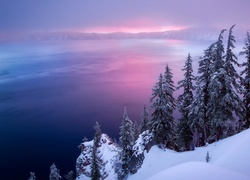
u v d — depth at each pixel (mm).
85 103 181000
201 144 31219
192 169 10961
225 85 22797
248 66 25719
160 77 28219
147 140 31531
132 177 28297
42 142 107000
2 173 80250
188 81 29188
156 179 10859
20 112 157000
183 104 30047
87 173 56500
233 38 23156
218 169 10781
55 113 154125
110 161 50750
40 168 83312
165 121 28516
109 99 192500
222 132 26234
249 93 25797
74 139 110062
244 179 9938
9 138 112250
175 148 33156
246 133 19547
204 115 26625
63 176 76750
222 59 23734
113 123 131500
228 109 23688
